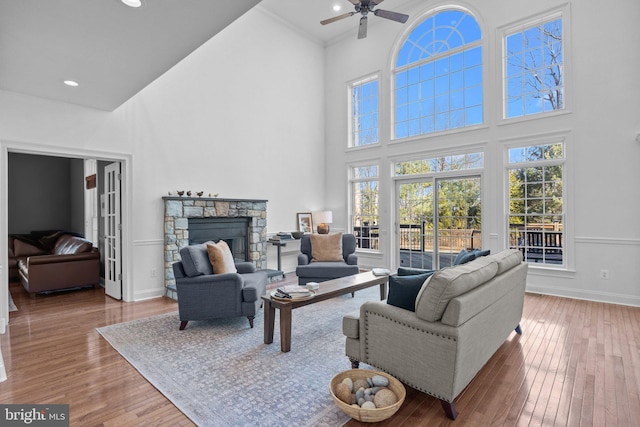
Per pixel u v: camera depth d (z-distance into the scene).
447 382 1.92
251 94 5.97
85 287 5.32
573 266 4.54
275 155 6.37
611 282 4.28
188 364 2.62
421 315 2.02
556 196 4.75
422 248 6.14
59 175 7.40
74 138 4.00
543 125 4.76
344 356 2.76
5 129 3.54
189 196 4.92
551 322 3.56
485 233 5.29
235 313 3.40
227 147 5.58
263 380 2.37
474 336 2.08
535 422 1.91
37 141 3.73
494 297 2.34
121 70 3.02
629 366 2.56
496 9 5.17
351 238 5.44
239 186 5.75
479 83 5.49
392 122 6.47
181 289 3.37
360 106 7.07
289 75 6.66
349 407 1.84
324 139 7.44
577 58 4.47
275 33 6.41
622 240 4.19
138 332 3.32
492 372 2.49
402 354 2.11
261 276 4.01
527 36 5.01
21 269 5.29
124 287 4.50
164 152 4.81
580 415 1.97
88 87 3.45
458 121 5.71
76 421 1.93
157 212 4.73
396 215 6.48
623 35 4.18
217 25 2.32
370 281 3.65
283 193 6.52
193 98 5.15
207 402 2.11
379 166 6.59
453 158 5.73
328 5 6.08
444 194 5.85
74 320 3.70
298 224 6.76
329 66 7.40
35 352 2.87
